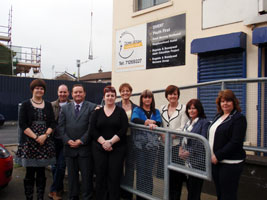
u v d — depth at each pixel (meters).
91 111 3.71
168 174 2.96
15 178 5.17
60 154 4.17
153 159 3.18
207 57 5.52
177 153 2.90
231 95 2.84
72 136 3.63
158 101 4.93
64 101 4.38
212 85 4.18
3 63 21.25
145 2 7.08
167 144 2.96
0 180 3.93
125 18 7.29
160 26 6.44
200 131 3.07
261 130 3.64
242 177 4.00
